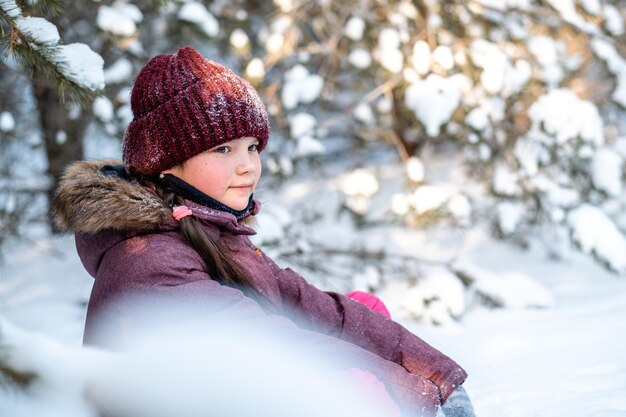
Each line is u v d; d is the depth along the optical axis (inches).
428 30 144.5
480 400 71.0
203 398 50.0
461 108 137.1
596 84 150.3
